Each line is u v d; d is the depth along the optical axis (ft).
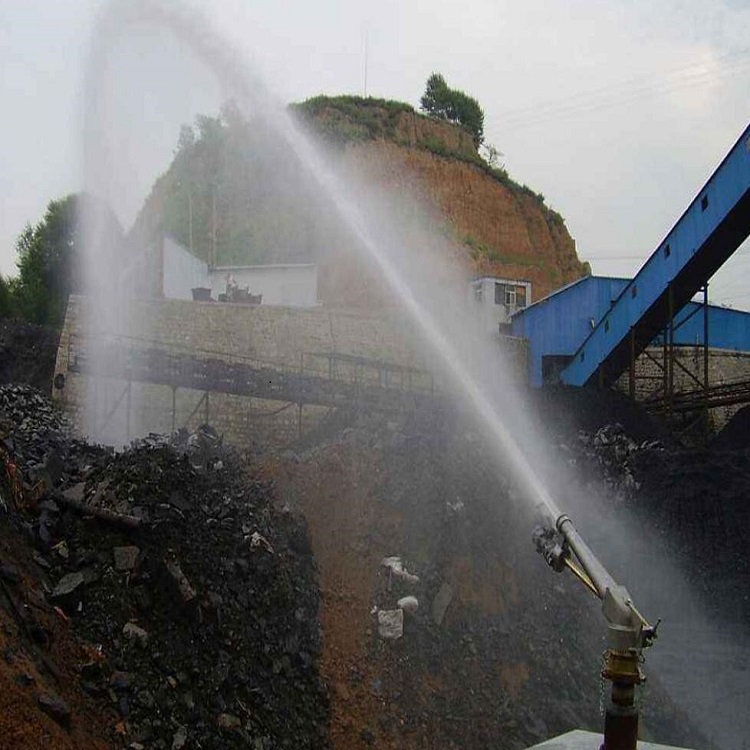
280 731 47.19
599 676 67.46
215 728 43.01
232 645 49.26
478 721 57.57
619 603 23.94
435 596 65.21
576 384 139.54
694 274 116.78
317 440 97.35
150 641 44.21
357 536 68.69
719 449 108.47
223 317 112.06
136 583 46.83
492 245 218.79
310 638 56.75
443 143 231.50
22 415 83.97
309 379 102.94
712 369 145.48
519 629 67.51
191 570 50.57
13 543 44.21
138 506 51.90
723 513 91.81
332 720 52.65
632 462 103.65
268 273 155.84
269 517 64.64
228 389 97.91
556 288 221.05
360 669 57.00
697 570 87.15
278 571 58.23
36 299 166.09
